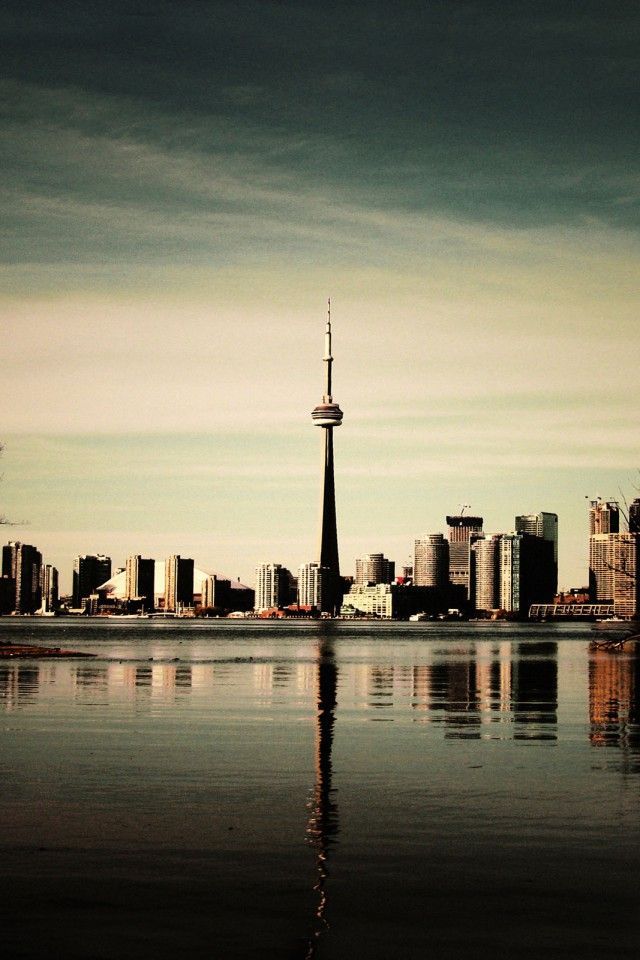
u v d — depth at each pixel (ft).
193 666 402.31
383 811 109.70
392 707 223.92
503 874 86.69
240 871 87.45
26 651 491.31
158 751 151.23
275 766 137.90
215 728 180.75
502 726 186.80
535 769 136.26
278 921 76.02
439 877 85.87
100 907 78.64
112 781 126.52
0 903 79.41
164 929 74.43
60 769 134.92
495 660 486.79
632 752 152.66
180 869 87.86
